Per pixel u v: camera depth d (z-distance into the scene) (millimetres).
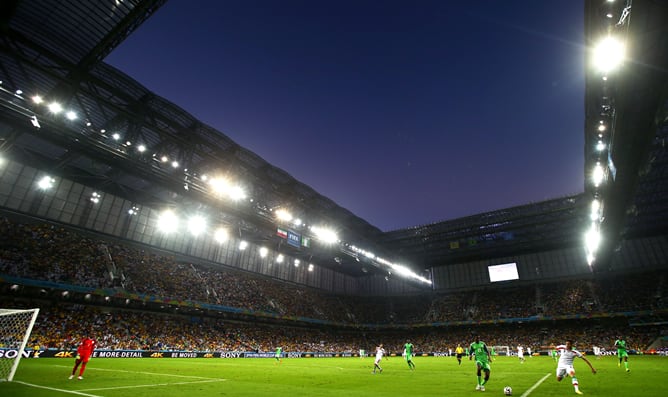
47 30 27156
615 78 23656
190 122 38938
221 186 42594
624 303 55531
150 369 21578
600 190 40562
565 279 65500
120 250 43969
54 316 34969
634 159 31125
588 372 19969
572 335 56875
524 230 63250
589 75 26844
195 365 26750
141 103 35000
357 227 67625
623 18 19688
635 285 58219
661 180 44812
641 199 49875
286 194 53438
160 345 39219
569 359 12031
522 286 68500
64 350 31344
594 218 47188
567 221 58812
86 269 38312
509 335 62062
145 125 35438
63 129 29281
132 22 26391
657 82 22484
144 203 48156
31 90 31781
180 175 38438
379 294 81500
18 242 35188
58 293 36031
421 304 75375
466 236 66312
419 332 71375
